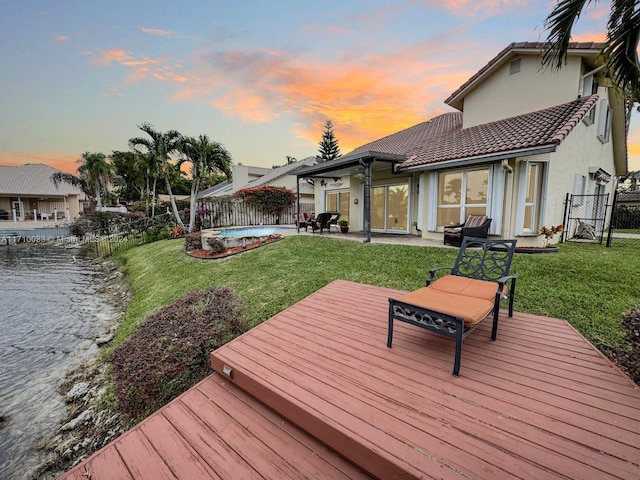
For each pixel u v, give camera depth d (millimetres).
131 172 29422
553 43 3430
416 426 2023
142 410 3367
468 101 10852
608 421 2029
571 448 1805
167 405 2740
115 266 12125
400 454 1805
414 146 11602
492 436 1913
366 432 1990
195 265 8500
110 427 3283
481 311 2742
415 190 10984
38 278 10609
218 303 5090
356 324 3830
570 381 2488
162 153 14391
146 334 4531
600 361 2791
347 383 2555
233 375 2916
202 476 1986
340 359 2963
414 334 3467
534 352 2967
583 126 9320
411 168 9242
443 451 1813
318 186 15961
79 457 2955
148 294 7324
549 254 6871
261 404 2697
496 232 7812
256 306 5125
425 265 6426
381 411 2186
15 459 2979
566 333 3385
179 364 3756
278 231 14273
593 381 2486
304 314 4219
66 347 5363
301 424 2287
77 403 3777
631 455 1747
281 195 20281
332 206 15250
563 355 2906
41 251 17109
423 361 2857
